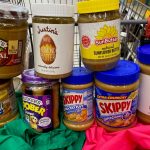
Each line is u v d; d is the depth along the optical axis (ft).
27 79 1.77
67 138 1.92
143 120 1.99
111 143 1.77
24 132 1.83
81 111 1.88
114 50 1.72
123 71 1.79
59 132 1.94
